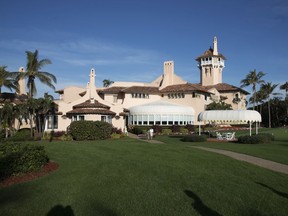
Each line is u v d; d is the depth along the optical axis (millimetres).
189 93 75500
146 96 76688
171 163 21672
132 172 18641
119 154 26469
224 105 80375
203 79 110750
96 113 54625
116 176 17609
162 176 17562
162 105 69688
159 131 62875
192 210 11953
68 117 56531
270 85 115812
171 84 82938
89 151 28438
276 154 28156
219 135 49625
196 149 30734
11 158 16797
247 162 23125
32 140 46406
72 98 74562
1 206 12492
